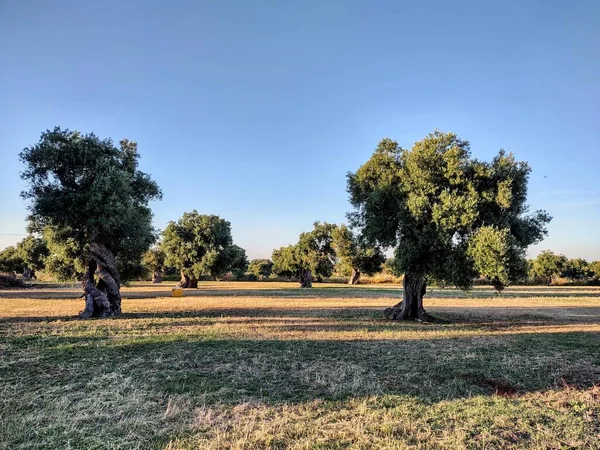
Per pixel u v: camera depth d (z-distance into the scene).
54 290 50.25
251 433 6.52
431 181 20.69
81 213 20.70
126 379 9.52
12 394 8.53
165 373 10.18
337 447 6.06
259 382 9.49
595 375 10.47
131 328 17.53
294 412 7.53
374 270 71.31
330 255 74.19
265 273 108.88
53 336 15.27
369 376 10.02
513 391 9.04
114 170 21.62
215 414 7.43
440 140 21.25
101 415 7.32
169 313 24.55
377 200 21.38
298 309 28.03
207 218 64.12
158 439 6.36
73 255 23.45
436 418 7.21
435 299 41.44
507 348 13.93
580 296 46.53
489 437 6.36
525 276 19.56
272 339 14.94
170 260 63.75
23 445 6.14
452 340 15.58
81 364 11.02
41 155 20.17
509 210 20.64
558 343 15.08
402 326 19.84
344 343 14.48
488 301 39.16
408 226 20.77
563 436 6.49
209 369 10.65
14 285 56.72
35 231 22.75
